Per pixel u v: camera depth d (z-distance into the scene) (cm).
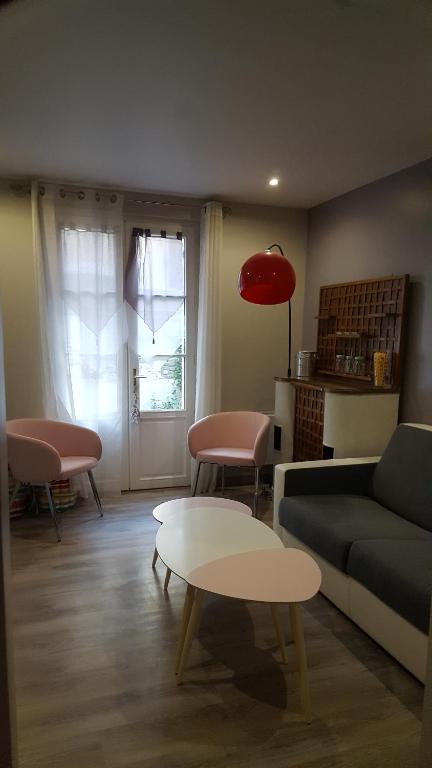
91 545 305
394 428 310
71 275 361
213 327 386
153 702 175
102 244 365
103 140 272
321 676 190
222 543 212
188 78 203
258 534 222
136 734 161
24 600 242
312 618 230
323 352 388
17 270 353
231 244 399
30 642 209
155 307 392
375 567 199
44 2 151
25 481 307
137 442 403
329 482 280
